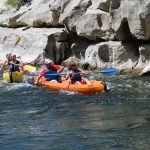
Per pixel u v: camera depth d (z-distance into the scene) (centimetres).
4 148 1042
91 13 2383
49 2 2939
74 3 2528
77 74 1861
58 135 1138
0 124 1278
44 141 1088
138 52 2262
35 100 1655
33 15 2886
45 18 2797
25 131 1188
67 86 1833
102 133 1143
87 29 2406
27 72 2331
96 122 1272
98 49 2334
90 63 2397
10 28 3075
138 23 2092
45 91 1847
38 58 2622
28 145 1060
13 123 1287
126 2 2131
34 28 2864
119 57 2277
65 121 1298
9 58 2212
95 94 1730
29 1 3195
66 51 2653
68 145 1050
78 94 1752
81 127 1216
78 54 2562
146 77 2042
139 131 1152
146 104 1499
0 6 3369
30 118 1351
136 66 2216
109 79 2062
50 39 2627
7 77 2170
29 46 2728
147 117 1311
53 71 1997
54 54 2636
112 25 2261
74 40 2612
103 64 2322
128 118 1308
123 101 1569
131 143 1048
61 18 2586
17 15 3014
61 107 1513
